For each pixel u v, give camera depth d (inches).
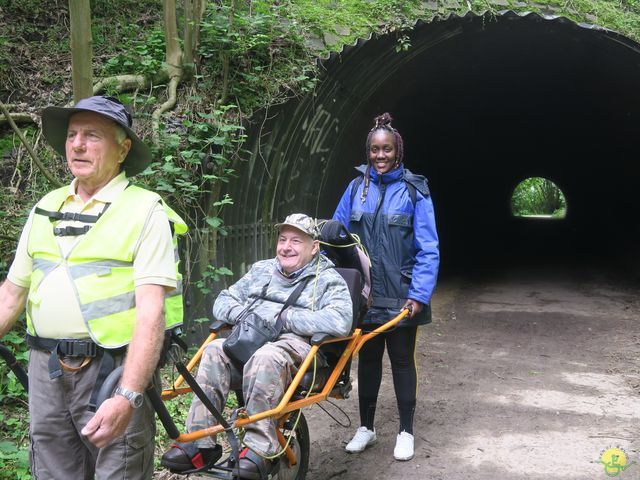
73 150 93.2
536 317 351.3
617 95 521.0
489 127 742.5
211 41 250.1
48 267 92.6
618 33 346.0
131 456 93.1
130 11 281.9
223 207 244.4
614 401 208.5
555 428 185.0
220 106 226.5
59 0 272.2
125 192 96.0
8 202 193.9
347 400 213.2
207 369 123.6
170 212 101.7
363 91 350.3
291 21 283.9
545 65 521.3
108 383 86.6
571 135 751.7
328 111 317.7
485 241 834.8
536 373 241.8
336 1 319.3
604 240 765.3
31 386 95.0
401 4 323.0
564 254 693.9
